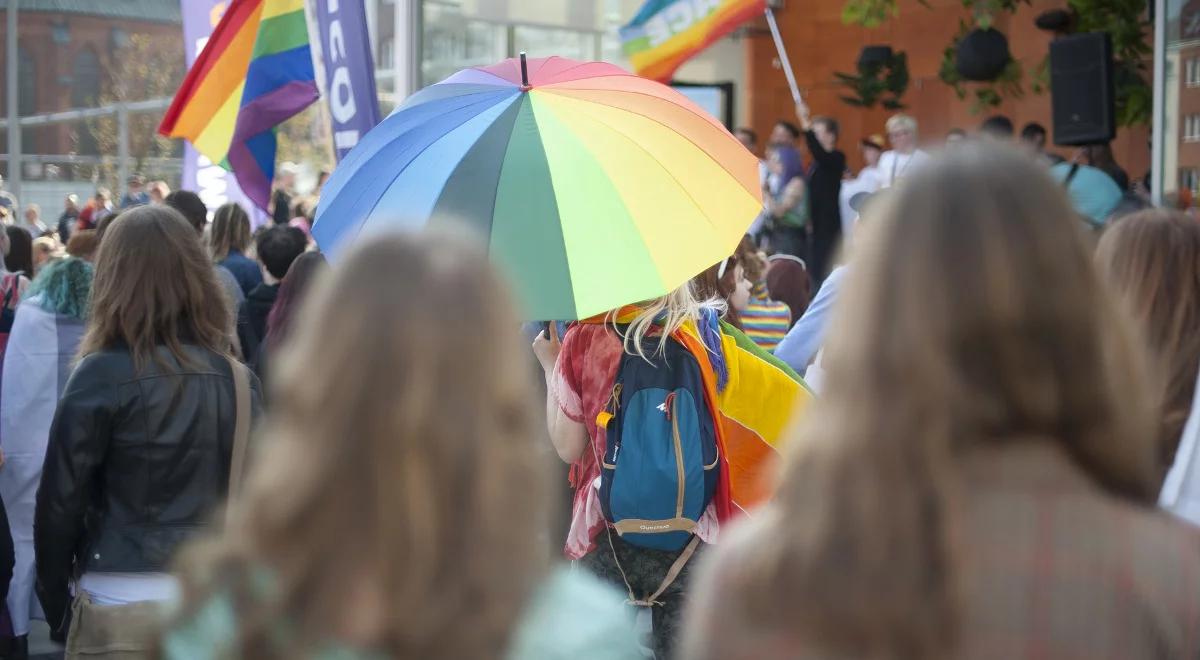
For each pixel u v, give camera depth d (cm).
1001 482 244
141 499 594
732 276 896
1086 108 1617
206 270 623
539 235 579
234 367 619
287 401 250
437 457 237
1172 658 236
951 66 2077
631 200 591
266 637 239
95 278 608
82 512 593
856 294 255
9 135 4597
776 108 2695
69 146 5488
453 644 235
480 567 237
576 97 623
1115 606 235
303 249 1196
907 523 237
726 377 611
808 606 240
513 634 241
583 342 609
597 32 1772
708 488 588
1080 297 246
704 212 602
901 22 2536
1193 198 1400
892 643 235
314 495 238
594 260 575
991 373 244
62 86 5488
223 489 608
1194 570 240
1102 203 1419
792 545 245
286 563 240
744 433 625
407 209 597
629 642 256
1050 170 260
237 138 1446
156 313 602
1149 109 1827
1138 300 498
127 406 591
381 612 234
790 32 2678
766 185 1900
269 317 1028
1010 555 238
